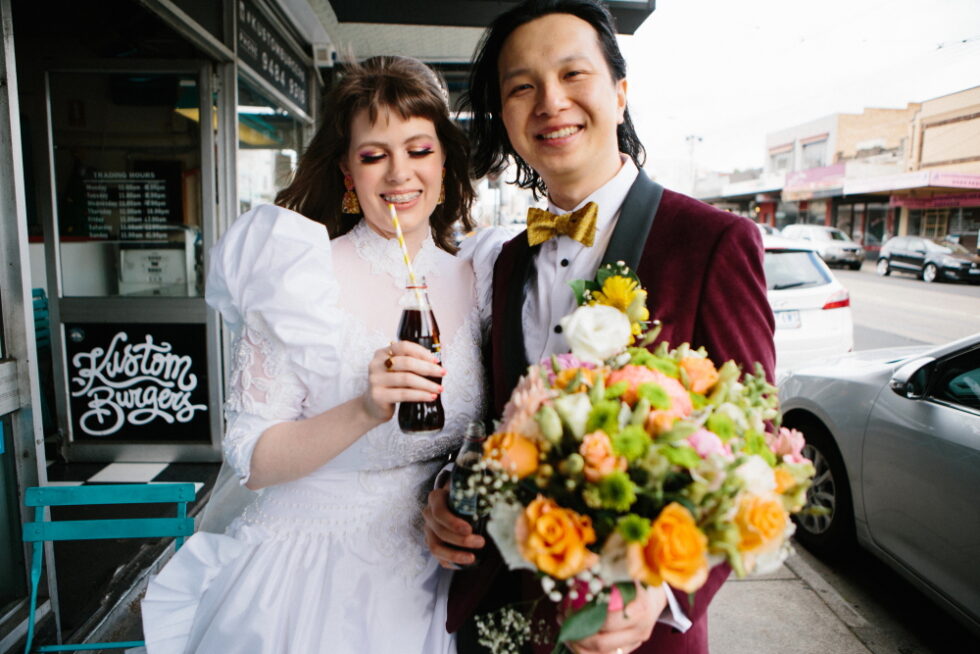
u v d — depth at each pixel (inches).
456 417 55.9
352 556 51.9
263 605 49.8
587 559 29.7
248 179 172.6
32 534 68.2
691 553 27.4
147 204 151.9
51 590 85.2
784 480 33.2
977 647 96.0
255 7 165.5
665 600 38.8
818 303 182.1
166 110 149.6
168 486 68.7
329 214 63.3
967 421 92.0
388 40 208.7
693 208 48.8
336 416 46.2
